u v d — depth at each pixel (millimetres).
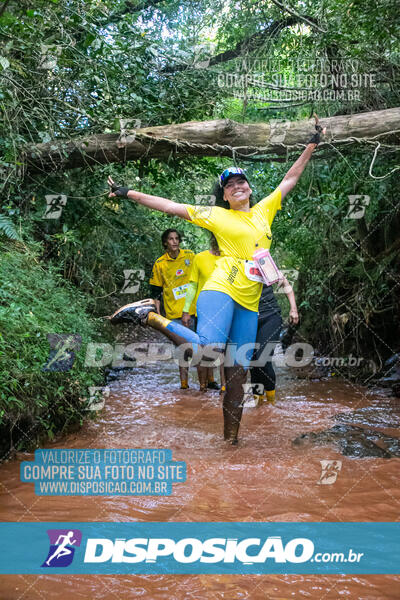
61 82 5254
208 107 6449
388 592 1981
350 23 5578
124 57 5422
